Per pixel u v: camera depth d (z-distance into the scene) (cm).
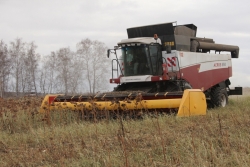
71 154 646
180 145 644
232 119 870
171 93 1026
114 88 1359
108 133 813
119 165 577
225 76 1623
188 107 967
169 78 1266
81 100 1153
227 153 606
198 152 595
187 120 901
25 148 737
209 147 615
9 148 747
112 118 1016
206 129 769
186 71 1361
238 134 714
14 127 988
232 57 1772
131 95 1070
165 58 1338
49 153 671
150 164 577
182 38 1380
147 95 1063
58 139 781
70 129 873
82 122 996
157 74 1313
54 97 1207
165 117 945
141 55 1304
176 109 1005
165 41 1344
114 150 646
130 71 1329
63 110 1103
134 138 732
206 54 1492
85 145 695
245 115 972
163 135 737
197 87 1420
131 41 1295
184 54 1357
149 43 1292
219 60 1585
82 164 590
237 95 1806
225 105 1513
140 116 1036
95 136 796
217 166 542
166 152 624
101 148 664
